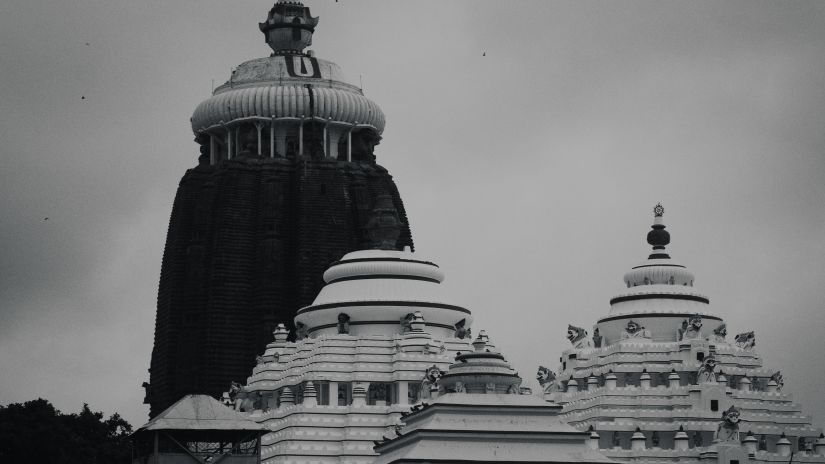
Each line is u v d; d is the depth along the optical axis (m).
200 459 177.62
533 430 179.38
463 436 178.25
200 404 180.62
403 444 182.50
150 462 179.25
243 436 179.62
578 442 180.00
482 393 182.88
